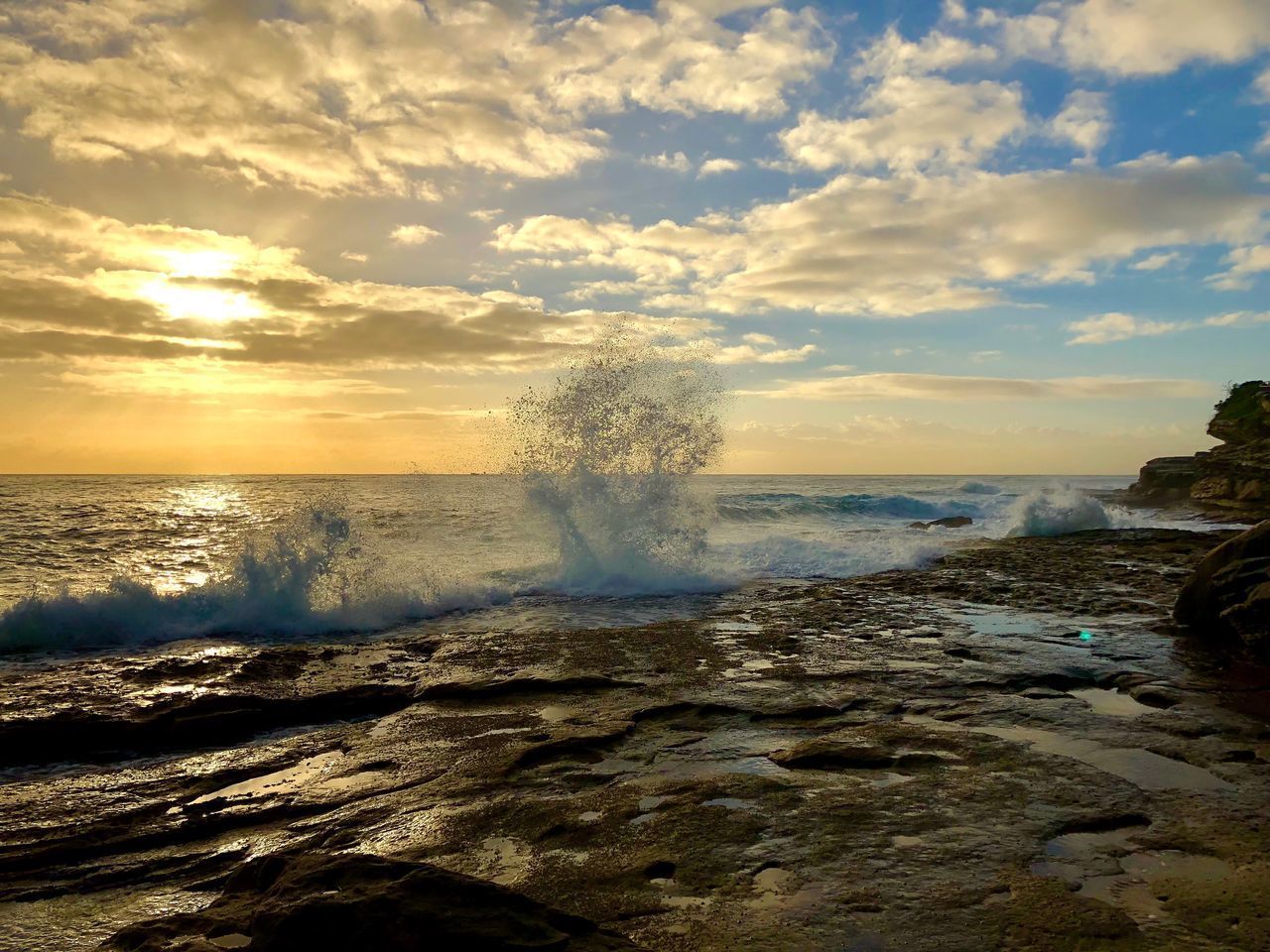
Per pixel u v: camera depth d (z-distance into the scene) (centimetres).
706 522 1438
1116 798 400
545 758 492
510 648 798
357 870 282
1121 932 272
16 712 598
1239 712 547
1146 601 1003
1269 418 2878
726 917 291
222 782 490
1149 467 3588
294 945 243
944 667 686
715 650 772
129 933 286
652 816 392
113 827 429
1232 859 332
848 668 688
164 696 643
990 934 274
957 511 2809
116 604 901
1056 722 532
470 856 358
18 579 1367
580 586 1180
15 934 329
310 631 910
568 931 256
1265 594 690
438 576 1141
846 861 336
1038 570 1301
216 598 945
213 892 363
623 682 656
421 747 525
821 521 2534
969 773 440
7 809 453
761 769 462
